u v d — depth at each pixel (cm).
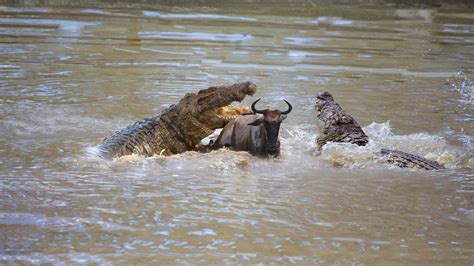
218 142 3588
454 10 8650
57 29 6550
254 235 2511
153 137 3488
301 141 3775
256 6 8294
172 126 3516
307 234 2533
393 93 4834
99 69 5181
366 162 3425
